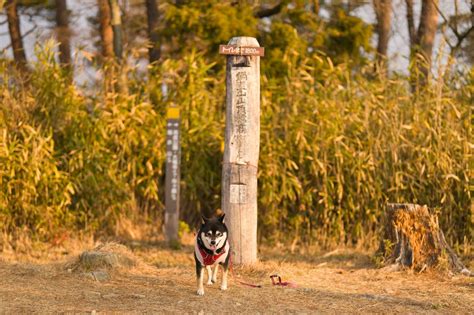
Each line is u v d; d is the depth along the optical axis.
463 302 7.06
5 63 11.63
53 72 11.78
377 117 11.57
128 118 11.78
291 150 11.51
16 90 11.78
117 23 14.38
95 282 7.78
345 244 11.30
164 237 11.15
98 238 11.27
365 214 11.30
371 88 11.95
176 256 10.08
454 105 11.24
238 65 8.80
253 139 8.84
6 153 10.75
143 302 6.75
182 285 7.69
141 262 8.98
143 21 20.94
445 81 11.95
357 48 16.58
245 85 8.77
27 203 10.90
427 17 15.88
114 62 12.50
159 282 7.85
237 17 15.40
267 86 12.24
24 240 10.64
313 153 11.38
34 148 10.86
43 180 10.96
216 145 11.97
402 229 8.97
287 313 6.46
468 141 11.27
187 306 6.59
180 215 12.09
